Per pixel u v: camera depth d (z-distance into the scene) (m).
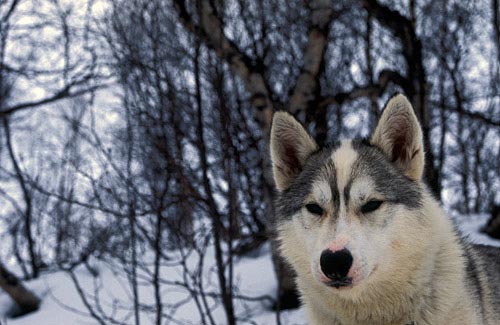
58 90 10.13
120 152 8.56
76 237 8.84
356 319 3.89
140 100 7.66
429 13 12.80
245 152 6.75
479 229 8.00
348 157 3.90
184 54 6.63
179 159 6.14
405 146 3.99
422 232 3.77
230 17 7.65
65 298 8.14
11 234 12.13
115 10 7.29
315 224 3.79
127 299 7.68
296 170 4.28
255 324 6.17
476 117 10.78
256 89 6.81
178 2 6.50
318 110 7.06
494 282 4.35
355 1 8.71
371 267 3.55
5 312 8.29
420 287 3.75
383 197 3.73
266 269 7.72
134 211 6.38
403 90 7.16
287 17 8.62
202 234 6.81
